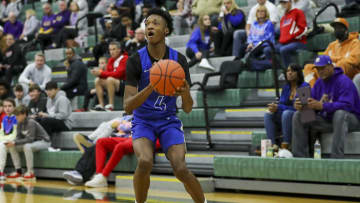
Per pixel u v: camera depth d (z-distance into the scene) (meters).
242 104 8.21
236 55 9.36
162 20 4.00
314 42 8.97
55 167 8.39
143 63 4.00
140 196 3.99
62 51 12.68
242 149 7.12
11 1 16.92
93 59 11.96
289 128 6.51
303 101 6.14
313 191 5.83
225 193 6.32
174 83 3.62
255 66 8.47
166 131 4.03
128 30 11.20
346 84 6.25
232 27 9.71
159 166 7.18
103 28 12.93
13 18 14.98
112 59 9.50
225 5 9.73
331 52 7.70
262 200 5.64
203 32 9.85
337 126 6.07
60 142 9.05
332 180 5.68
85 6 13.58
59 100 9.16
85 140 8.07
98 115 9.12
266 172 6.12
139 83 4.06
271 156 6.40
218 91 8.39
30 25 14.77
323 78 6.43
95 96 9.76
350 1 9.16
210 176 6.77
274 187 6.11
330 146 6.39
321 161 5.75
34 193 6.48
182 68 3.77
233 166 6.37
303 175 5.87
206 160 7.16
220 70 8.52
